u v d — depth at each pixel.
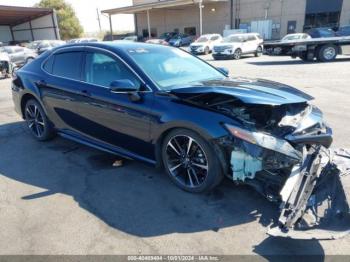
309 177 2.47
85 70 3.88
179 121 2.97
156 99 3.18
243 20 37.81
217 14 39.56
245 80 3.61
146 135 3.31
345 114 5.85
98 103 3.65
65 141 4.83
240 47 20.61
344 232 2.16
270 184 2.75
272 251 2.38
